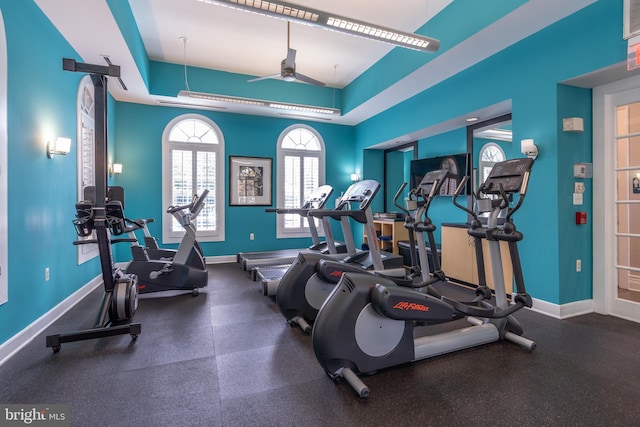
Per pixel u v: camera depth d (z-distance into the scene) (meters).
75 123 3.62
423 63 4.06
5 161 2.30
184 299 3.73
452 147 5.13
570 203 3.15
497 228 2.54
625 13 2.48
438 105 4.69
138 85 4.75
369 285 2.01
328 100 6.30
